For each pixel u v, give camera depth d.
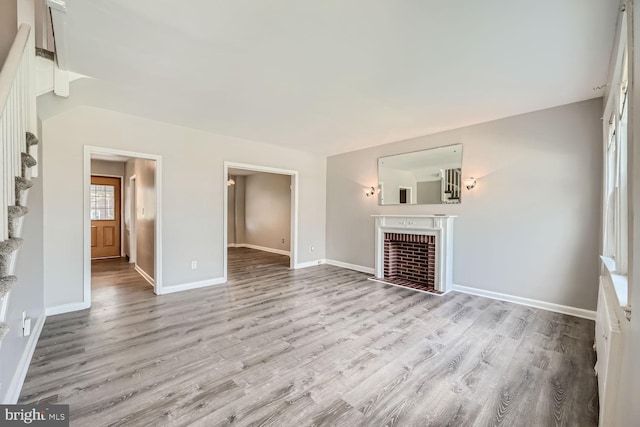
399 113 3.50
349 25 1.84
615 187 2.16
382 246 4.90
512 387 1.88
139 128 3.69
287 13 1.72
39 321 2.67
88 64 2.35
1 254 1.22
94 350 2.32
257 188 8.73
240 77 2.57
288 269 5.65
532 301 3.46
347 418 1.58
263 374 2.01
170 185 3.98
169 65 2.36
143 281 4.54
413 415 1.61
